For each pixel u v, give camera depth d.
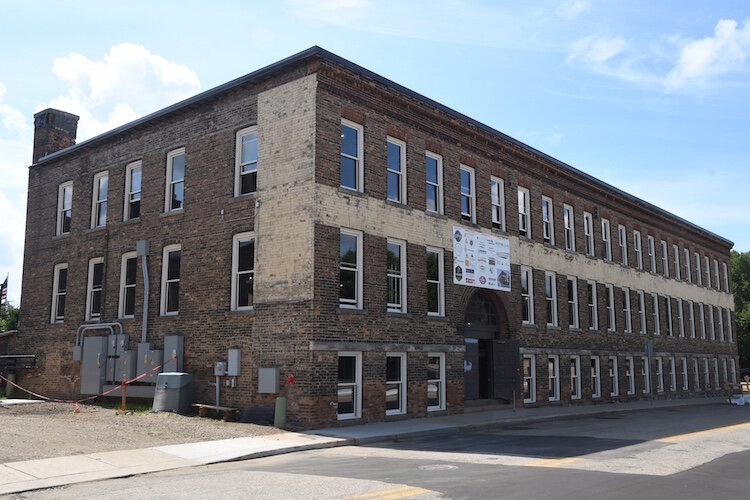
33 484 10.16
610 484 10.08
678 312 40.31
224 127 21.64
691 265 42.91
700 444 15.45
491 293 25.52
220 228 21.12
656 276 38.19
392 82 21.47
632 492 9.50
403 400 20.86
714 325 45.09
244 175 21.05
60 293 27.06
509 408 25.44
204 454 13.30
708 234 44.97
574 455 13.50
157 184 23.56
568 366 29.28
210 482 10.37
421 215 22.47
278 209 19.56
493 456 13.43
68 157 27.55
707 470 11.71
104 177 26.20
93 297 25.45
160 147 23.72
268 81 20.53
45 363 26.45
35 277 27.94
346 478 10.62
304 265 18.59
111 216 25.11
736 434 17.84
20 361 27.45
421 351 21.62
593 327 32.00
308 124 19.20
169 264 22.88
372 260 20.30
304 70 19.61
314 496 9.11
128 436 14.98
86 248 25.84
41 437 14.08
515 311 26.44
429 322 22.12
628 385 34.31
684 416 25.31
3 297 32.81
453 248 23.66
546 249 28.95
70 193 27.58
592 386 31.20
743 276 71.75
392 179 21.91
